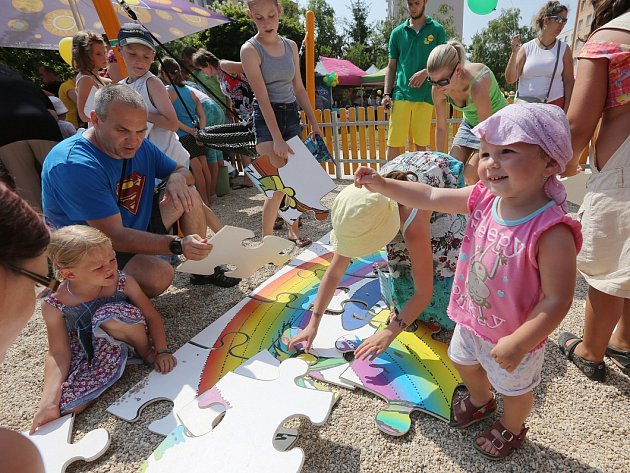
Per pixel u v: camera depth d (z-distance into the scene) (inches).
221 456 62.6
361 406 77.4
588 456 64.9
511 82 203.5
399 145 216.2
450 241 89.4
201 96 223.9
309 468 65.6
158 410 80.4
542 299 50.6
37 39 293.7
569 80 169.6
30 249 30.1
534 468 63.4
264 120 135.0
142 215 111.1
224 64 200.8
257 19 126.4
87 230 80.7
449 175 85.0
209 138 146.9
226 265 126.2
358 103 951.6
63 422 76.3
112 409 79.6
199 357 92.8
